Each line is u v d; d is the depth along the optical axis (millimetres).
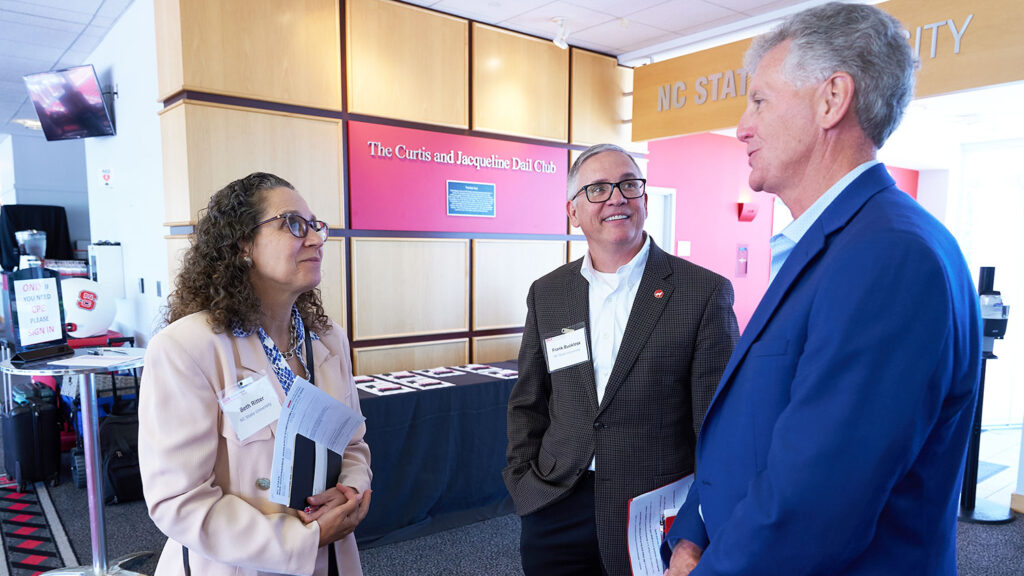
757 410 848
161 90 3453
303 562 1104
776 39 895
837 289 734
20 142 9102
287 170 3521
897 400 661
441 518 3297
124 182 4926
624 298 1562
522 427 1699
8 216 8797
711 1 3895
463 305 4336
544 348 1619
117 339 4289
